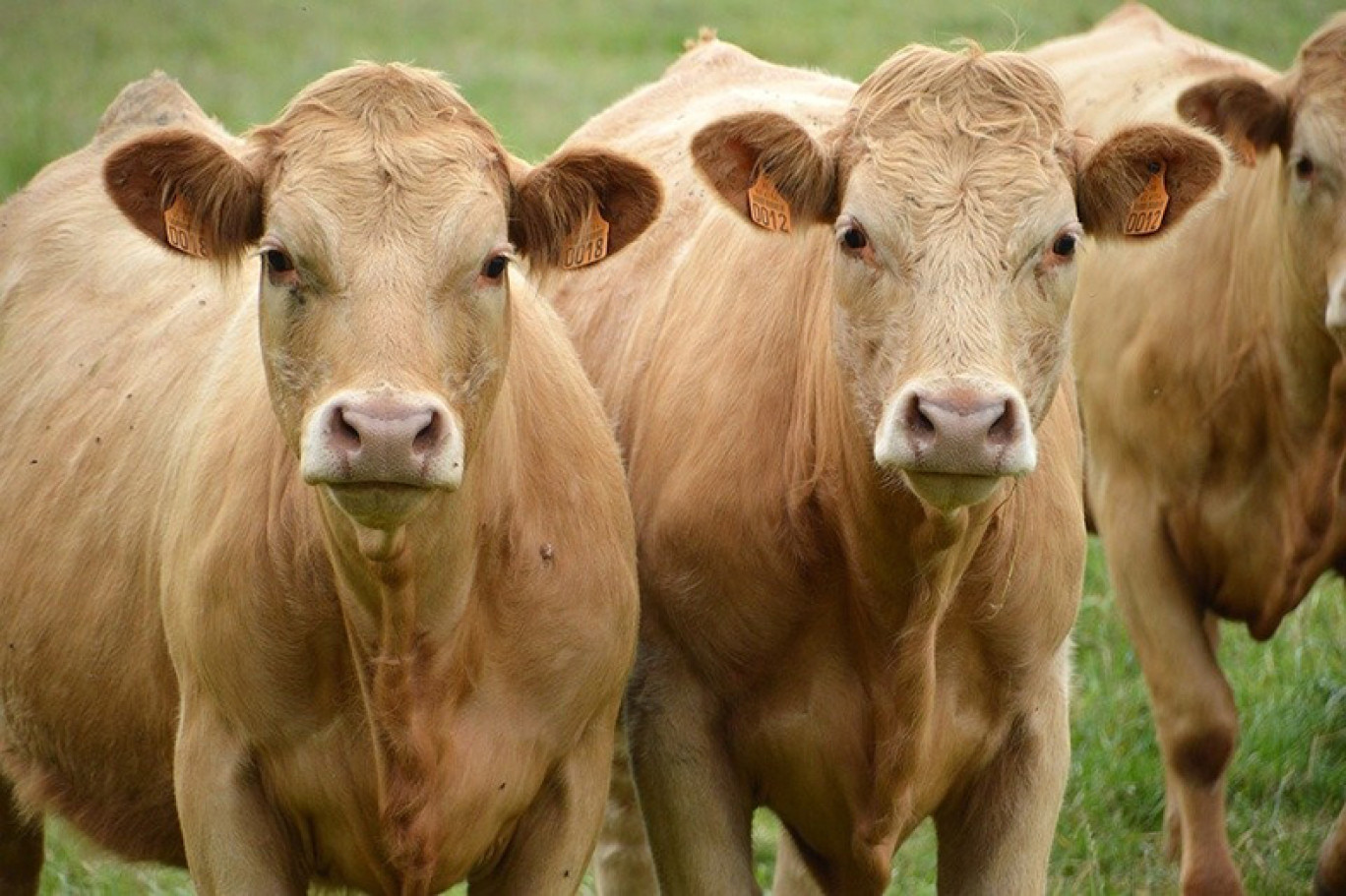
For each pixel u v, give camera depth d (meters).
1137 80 20.00
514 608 11.71
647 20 41.56
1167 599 16.92
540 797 12.16
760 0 43.25
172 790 13.16
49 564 13.77
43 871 16.62
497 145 11.33
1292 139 15.81
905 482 11.13
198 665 11.78
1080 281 17.69
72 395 14.23
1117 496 17.23
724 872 13.07
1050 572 12.71
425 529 10.97
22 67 36.00
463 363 10.70
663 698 13.12
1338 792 17.98
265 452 11.63
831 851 13.34
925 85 11.69
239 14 41.69
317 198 10.61
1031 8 40.78
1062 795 13.25
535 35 40.25
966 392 10.28
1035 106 11.65
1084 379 17.61
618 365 14.54
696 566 12.88
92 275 14.93
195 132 11.05
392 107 11.04
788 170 11.91
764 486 12.68
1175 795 16.84
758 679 12.96
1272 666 19.59
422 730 11.39
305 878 12.20
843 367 11.62
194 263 12.84
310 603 11.45
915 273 11.07
